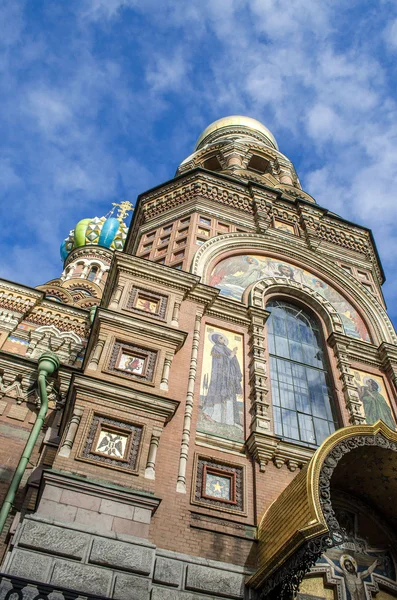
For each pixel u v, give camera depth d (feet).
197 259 58.44
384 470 37.47
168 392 41.06
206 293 51.72
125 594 28.27
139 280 49.93
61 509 30.58
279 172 104.42
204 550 32.96
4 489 40.88
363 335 60.29
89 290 114.21
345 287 65.57
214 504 35.99
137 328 43.70
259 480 38.37
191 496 35.55
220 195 72.59
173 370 43.37
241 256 62.64
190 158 107.45
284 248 66.08
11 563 27.58
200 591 30.60
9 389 50.47
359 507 40.11
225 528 34.65
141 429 36.99
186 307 50.03
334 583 35.32
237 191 74.02
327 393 50.85
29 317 68.54
